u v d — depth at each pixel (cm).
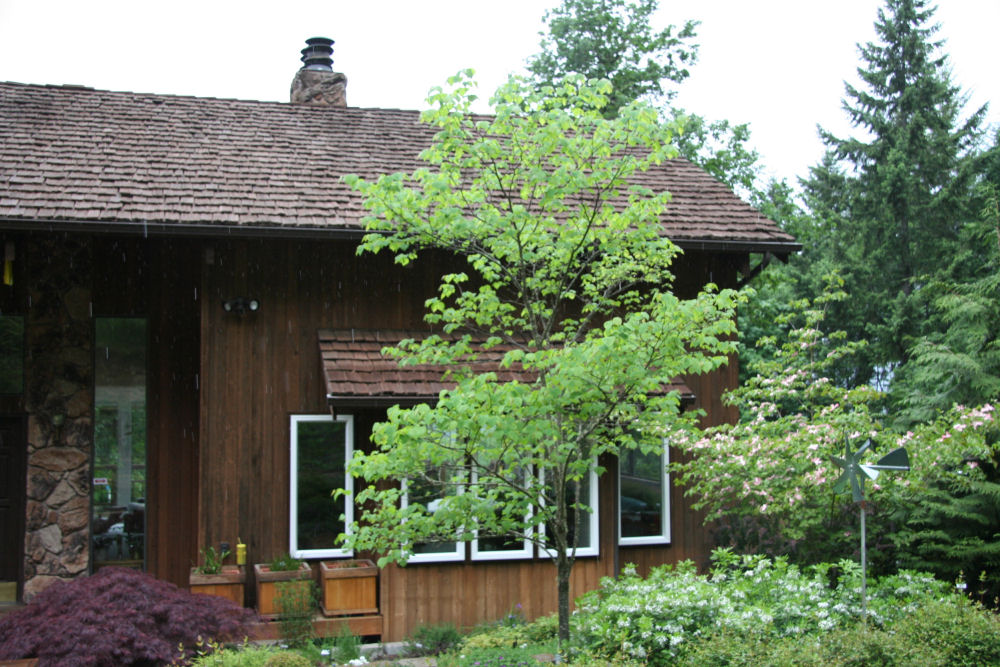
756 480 1111
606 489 1259
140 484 1297
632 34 2775
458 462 794
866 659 759
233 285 1211
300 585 1088
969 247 2400
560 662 810
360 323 1256
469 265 1308
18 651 815
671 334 741
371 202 792
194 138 1389
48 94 1455
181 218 1156
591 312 914
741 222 1379
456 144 799
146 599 892
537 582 1216
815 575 972
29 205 1130
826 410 1202
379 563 776
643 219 854
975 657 786
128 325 1305
